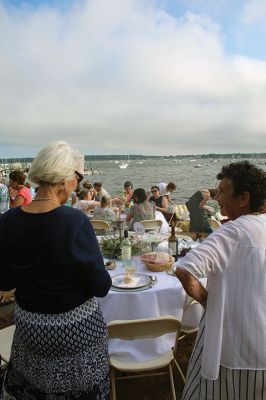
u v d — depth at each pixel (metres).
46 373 1.23
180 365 2.70
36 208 1.22
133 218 4.96
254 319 1.23
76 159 1.31
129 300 2.27
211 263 1.23
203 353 1.29
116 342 2.21
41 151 1.25
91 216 5.99
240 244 1.23
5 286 1.30
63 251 1.15
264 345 1.24
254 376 1.25
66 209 1.23
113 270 2.70
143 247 3.09
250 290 1.23
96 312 1.31
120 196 8.27
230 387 1.28
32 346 1.23
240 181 1.28
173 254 2.94
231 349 1.26
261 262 1.23
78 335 1.22
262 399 1.27
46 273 1.17
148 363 2.05
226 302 1.25
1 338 2.29
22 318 1.23
